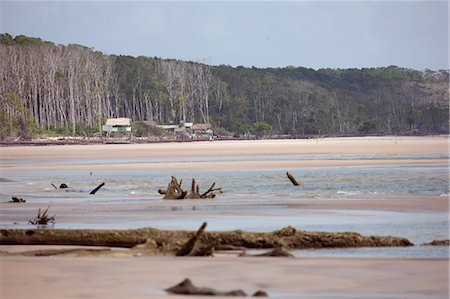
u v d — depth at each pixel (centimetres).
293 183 11606
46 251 5203
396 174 13750
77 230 5628
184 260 4869
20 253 5162
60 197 10638
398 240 5459
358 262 4728
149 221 7388
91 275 4388
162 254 5094
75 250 5216
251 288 4047
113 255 5084
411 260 4788
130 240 5488
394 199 9106
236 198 9756
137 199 9981
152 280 4241
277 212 8025
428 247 5397
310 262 4741
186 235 5406
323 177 13375
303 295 3869
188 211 8256
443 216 7412
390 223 6950
